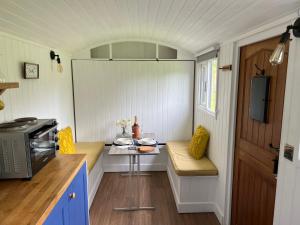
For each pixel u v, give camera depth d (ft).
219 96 9.20
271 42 5.88
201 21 7.27
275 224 5.43
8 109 6.61
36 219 3.81
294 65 4.72
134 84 12.93
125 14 7.77
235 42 7.75
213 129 9.95
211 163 9.95
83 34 9.93
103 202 10.34
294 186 4.76
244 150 7.44
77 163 6.29
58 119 10.64
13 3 5.30
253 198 6.91
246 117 7.28
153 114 13.24
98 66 12.69
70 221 5.59
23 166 5.13
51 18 6.88
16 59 7.13
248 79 7.14
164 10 7.06
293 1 4.36
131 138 10.89
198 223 8.93
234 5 5.31
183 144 12.67
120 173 13.44
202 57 11.45
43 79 9.07
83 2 6.20
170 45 12.64
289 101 4.88
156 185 11.96
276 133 5.68
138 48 12.83
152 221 9.05
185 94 13.16
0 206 4.18
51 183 5.09
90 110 13.05
